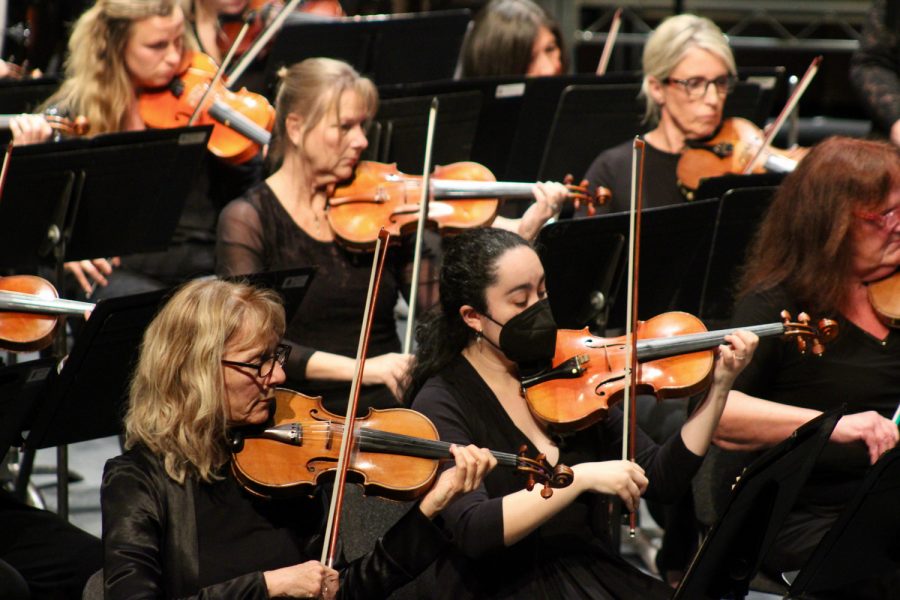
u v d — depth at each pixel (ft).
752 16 92.94
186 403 27.25
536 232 43.34
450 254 31.24
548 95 54.90
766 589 35.04
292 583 26.25
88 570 33.32
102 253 43.04
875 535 29.40
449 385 31.04
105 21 48.57
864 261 34.19
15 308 34.58
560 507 28.19
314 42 59.16
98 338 32.30
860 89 57.72
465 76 59.16
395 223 41.65
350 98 40.47
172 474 27.37
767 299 34.86
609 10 93.45
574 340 33.09
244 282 33.76
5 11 71.10
